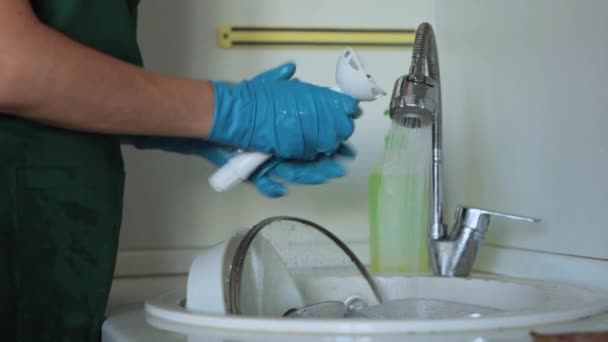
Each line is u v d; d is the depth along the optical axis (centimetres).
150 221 138
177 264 136
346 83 88
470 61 132
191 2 141
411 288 110
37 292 83
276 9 144
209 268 79
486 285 105
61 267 84
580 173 100
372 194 122
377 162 146
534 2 111
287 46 144
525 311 68
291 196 144
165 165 139
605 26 94
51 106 73
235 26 142
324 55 146
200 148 95
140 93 77
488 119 125
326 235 99
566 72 103
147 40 138
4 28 68
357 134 147
